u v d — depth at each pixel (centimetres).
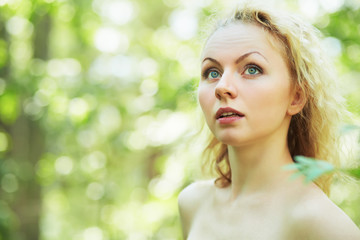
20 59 505
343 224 110
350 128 75
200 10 408
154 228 427
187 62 432
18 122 500
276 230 118
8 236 371
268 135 125
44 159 520
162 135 427
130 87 531
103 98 495
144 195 619
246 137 118
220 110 118
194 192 158
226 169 151
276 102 119
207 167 167
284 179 124
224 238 129
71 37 586
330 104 139
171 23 480
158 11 621
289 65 123
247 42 119
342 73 348
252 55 118
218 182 150
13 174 444
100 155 599
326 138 138
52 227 705
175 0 536
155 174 610
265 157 126
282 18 125
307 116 135
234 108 116
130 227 546
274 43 121
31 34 501
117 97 529
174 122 415
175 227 423
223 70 121
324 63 138
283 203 121
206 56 124
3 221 367
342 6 345
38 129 513
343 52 343
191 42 419
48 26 506
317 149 139
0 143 479
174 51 461
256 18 123
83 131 543
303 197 118
